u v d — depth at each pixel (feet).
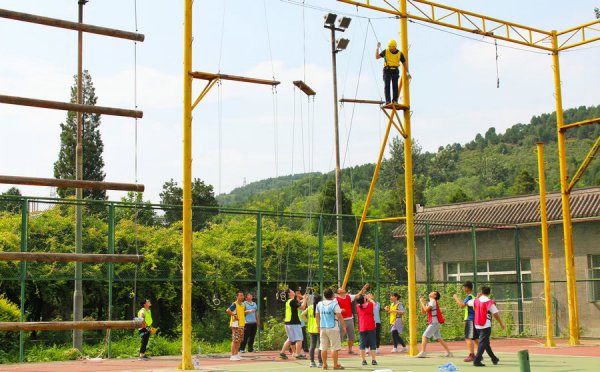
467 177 468.34
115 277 76.95
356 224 96.73
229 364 64.34
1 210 69.82
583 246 111.65
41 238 72.84
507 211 123.24
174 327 94.89
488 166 495.41
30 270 70.59
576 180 87.56
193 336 89.51
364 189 415.44
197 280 81.51
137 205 78.13
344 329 57.77
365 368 58.75
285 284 89.71
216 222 87.20
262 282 90.43
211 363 65.82
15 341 76.95
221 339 93.09
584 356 71.51
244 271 85.71
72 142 167.22
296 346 71.10
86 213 77.36
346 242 95.91
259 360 69.72
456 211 135.23
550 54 88.53
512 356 70.38
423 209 142.20
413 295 71.15
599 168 447.01
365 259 96.32
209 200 182.60
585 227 111.75
